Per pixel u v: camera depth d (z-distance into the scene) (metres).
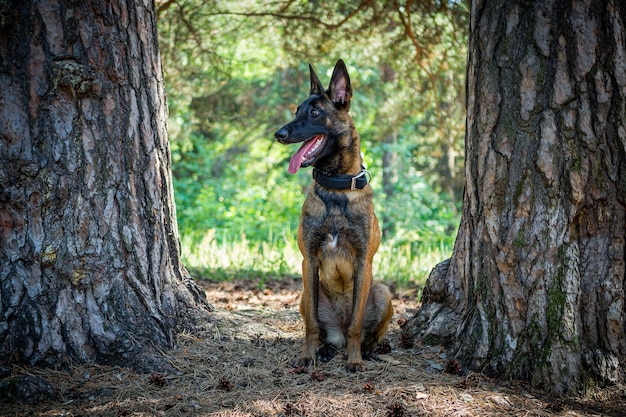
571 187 3.68
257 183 16.83
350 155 4.24
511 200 3.82
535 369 3.71
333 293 4.42
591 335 3.72
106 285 3.77
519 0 3.78
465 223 4.29
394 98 11.07
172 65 8.18
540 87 3.71
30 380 3.25
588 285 3.72
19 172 3.57
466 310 4.17
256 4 8.10
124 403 3.27
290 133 4.04
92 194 3.72
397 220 13.83
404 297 6.77
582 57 3.63
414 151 16.39
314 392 3.54
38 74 3.59
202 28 7.91
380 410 3.34
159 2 7.64
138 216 3.94
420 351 4.29
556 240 3.71
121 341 3.71
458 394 3.55
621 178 3.66
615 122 3.65
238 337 4.28
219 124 15.02
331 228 4.14
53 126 3.62
